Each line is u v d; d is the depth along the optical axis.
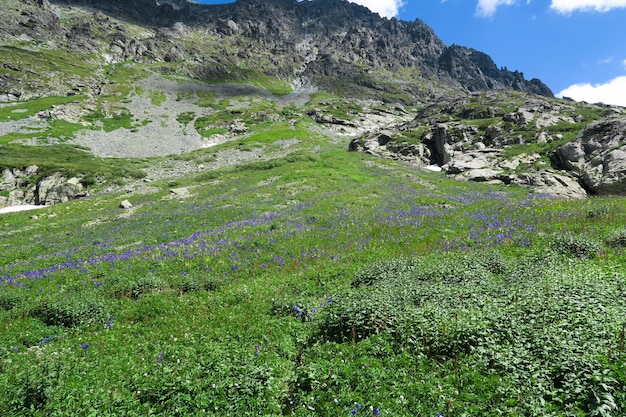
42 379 7.97
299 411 6.98
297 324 11.79
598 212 22.41
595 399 6.03
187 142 127.19
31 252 30.08
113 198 57.53
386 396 6.96
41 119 122.69
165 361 9.50
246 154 97.88
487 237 21.09
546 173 51.06
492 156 65.00
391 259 17.53
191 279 17.67
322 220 29.55
